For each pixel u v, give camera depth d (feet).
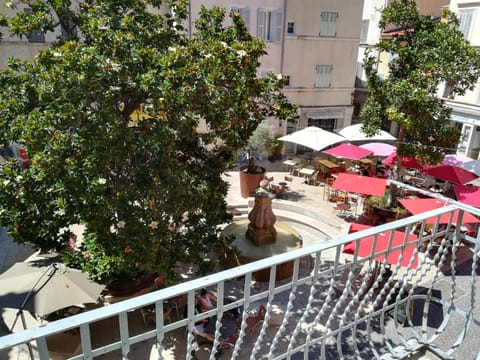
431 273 33.86
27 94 23.47
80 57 20.77
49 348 24.00
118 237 23.03
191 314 7.11
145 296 6.41
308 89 81.71
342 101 85.46
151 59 22.31
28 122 20.35
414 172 64.95
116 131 20.31
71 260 25.68
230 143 27.12
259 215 37.42
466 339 23.29
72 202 22.59
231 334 26.23
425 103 38.40
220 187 28.43
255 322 26.81
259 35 75.36
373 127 42.96
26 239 25.82
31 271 26.25
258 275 33.88
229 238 33.47
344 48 81.00
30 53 59.26
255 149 67.77
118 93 21.91
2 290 24.29
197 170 28.09
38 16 24.29
